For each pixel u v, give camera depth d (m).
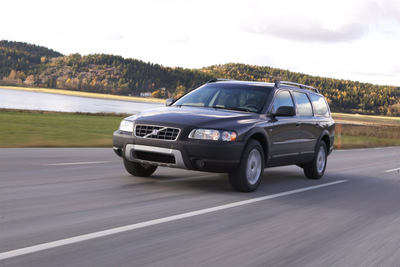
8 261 2.91
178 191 5.89
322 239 4.03
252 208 5.15
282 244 3.77
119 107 121.50
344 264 3.37
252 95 6.88
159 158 5.90
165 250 3.36
